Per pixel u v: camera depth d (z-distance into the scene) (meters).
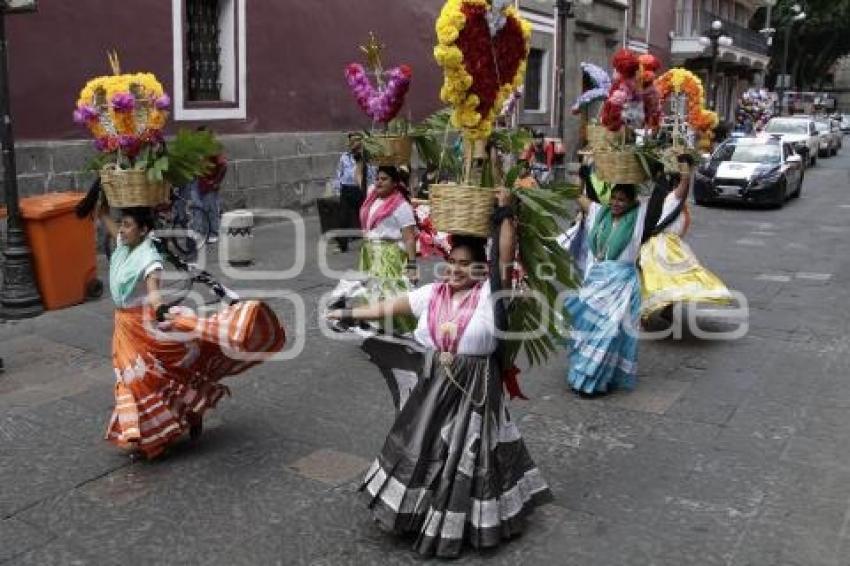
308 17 13.95
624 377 6.01
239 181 12.90
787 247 12.51
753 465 4.79
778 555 3.80
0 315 7.71
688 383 6.27
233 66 12.64
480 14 3.52
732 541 3.93
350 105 15.02
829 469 4.73
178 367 4.68
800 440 5.16
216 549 3.85
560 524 4.09
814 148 28.64
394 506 3.74
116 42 10.71
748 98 30.98
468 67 3.54
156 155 4.57
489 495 3.75
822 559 3.76
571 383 6.00
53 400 5.72
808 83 63.47
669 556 3.80
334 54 14.61
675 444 5.10
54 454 4.86
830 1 53.94
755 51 42.16
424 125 5.96
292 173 13.87
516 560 3.76
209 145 4.73
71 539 3.93
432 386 3.76
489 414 3.75
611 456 4.93
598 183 6.10
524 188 3.75
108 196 4.59
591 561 3.76
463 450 3.72
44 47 9.87
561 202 3.71
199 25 12.26
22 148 9.60
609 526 4.07
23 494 4.36
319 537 3.96
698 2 34.81
